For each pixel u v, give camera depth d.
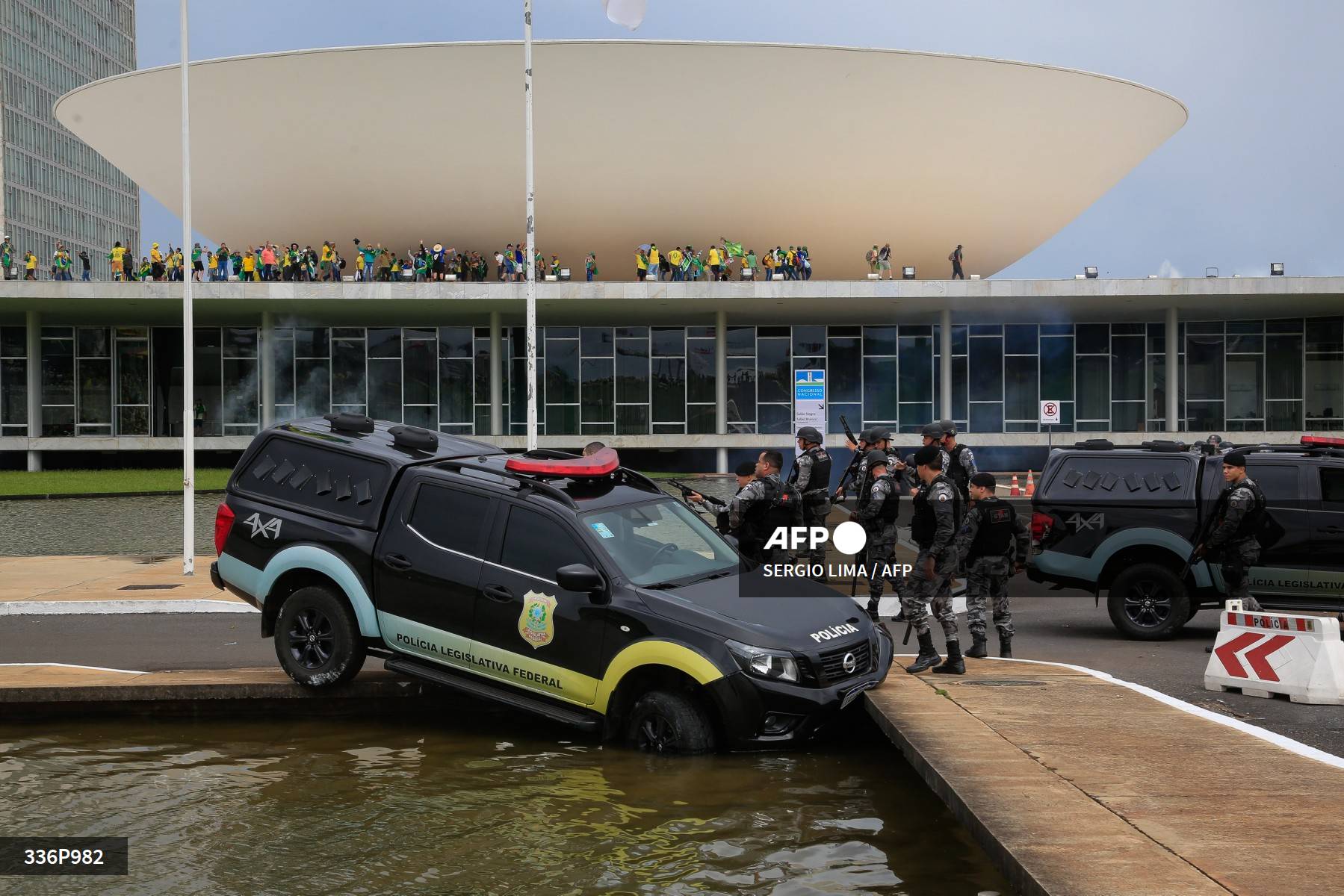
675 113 44.81
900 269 51.94
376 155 46.28
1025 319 46.03
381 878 5.65
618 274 51.44
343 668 8.73
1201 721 7.66
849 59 44.06
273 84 45.31
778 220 48.41
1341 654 8.88
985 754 6.82
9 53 117.56
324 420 9.58
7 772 7.61
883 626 9.29
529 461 8.48
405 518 8.62
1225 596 12.12
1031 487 33.50
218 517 9.30
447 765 7.64
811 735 7.70
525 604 8.05
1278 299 41.19
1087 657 11.13
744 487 10.99
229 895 5.46
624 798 6.88
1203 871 4.97
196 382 45.69
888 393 46.56
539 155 45.59
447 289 40.38
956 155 47.25
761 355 46.56
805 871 5.71
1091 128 48.44
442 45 43.66
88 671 9.78
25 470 44.66
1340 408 44.88
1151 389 46.28
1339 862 5.07
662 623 7.65
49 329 45.03
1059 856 5.15
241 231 51.22
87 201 133.50
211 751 8.11
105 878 5.68
